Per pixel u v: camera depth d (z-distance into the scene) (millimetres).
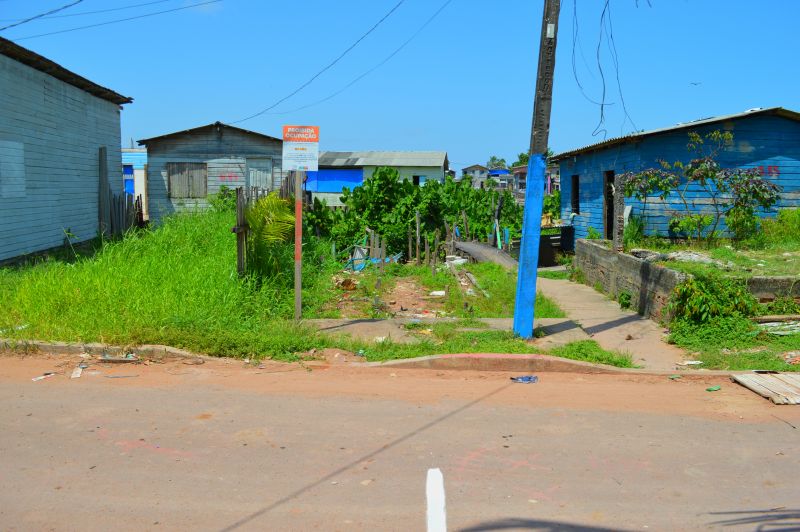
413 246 18578
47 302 8297
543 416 5707
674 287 8906
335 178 36594
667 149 15492
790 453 4934
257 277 9984
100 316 7938
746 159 15523
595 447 5020
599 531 3766
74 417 5516
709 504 4113
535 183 8047
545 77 7824
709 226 15203
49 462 4621
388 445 5000
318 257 15281
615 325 9430
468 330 8602
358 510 3977
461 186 23766
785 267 10000
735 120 15414
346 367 7172
